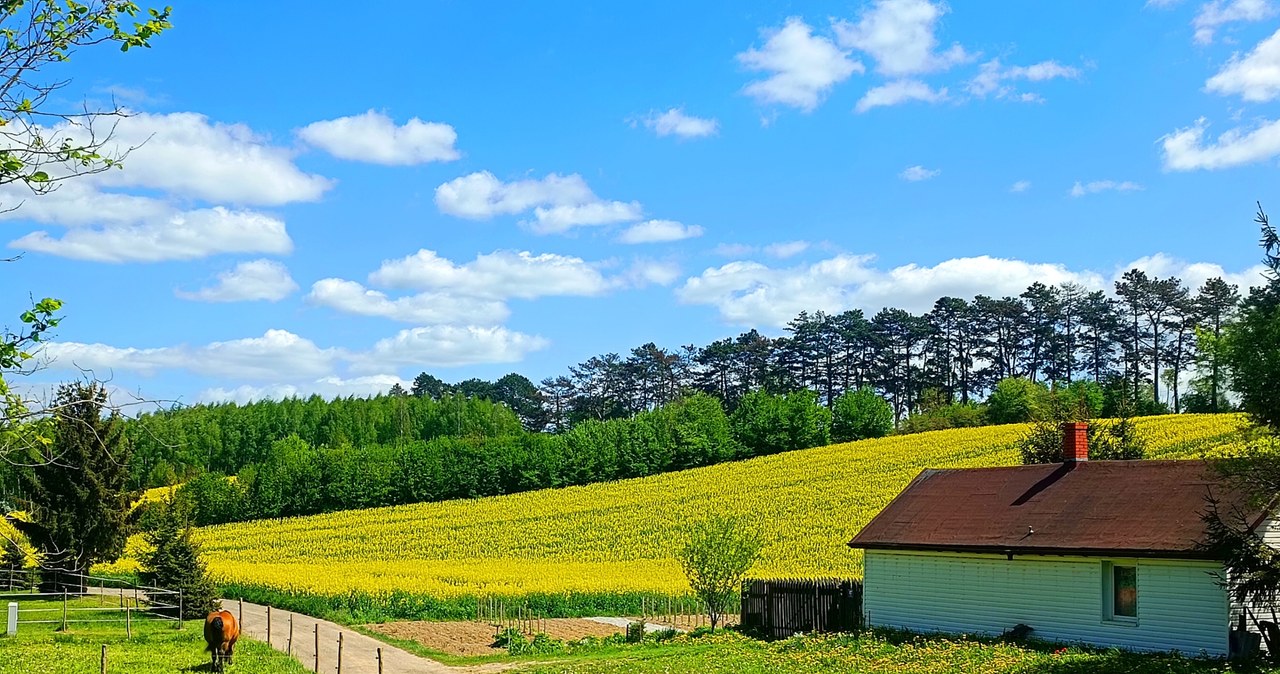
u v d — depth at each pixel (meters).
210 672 27.12
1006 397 117.69
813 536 66.19
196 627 38.53
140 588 41.84
